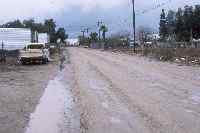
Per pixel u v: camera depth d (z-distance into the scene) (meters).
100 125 11.55
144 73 29.61
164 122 11.59
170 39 119.88
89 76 27.86
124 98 16.69
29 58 42.97
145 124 11.43
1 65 41.22
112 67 37.16
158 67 36.69
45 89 21.02
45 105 15.66
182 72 30.38
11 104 16.00
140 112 13.34
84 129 11.12
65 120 12.57
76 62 47.12
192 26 116.56
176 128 10.77
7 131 11.23
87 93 18.72
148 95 17.41
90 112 13.72
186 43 92.56
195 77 26.00
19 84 23.50
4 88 21.48
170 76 26.84
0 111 14.39
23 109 14.80
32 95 18.66
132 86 21.03
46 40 82.31
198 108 13.96
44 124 12.06
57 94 18.92
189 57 50.16
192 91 18.64
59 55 70.94
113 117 12.70
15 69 35.91
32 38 70.25
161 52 64.25
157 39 140.00
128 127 11.15
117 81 23.83
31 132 11.07
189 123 11.41
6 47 63.88
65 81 25.14
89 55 70.81
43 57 43.47
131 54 74.25
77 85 22.36
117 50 103.62
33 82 24.67
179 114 12.83
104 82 23.48
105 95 17.80
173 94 17.64
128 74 28.84
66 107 15.06
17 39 64.50
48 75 29.66
